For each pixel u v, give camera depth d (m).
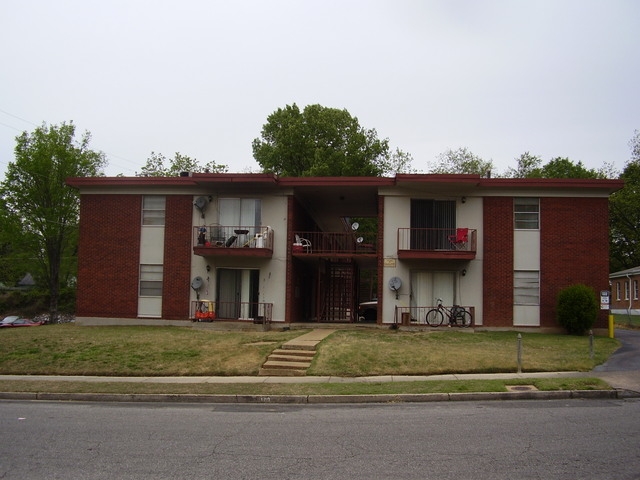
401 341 18.67
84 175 45.31
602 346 18.22
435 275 23.52
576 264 22.83
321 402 12.02
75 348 18.02
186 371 15.43
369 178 23.27
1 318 53.75
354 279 27.86
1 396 12.96
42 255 46.25
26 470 6.76
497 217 23.27
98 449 7.78
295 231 24.94
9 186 42.16
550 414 10.15
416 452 7.48
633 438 8.22
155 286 24.53
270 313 23.81
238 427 9.28
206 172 25.12
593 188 22.81
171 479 6.37
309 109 43.03
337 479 6.33
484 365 15.08
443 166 52.31
